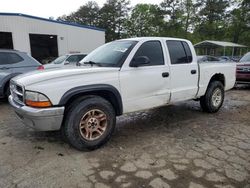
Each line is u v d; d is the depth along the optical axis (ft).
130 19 184.96
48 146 11.79
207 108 18.03
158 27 159.33
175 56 14.85
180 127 15.07
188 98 15.97
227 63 19.39
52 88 10.07
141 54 12.94
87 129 11.12
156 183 8.61
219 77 19.01
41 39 56.70
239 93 28.91
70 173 9.25
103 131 11.65
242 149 11.62
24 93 10.27
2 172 9.28
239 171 9.49
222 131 14.30
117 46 13.65
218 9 139.74
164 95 14.05
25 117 10.48
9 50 21.44
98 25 180.34
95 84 11.07
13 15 50.65
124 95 12.16
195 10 151.23
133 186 8.42
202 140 12.80
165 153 11.12
